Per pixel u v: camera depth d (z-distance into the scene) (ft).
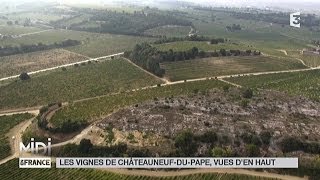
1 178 646.74
